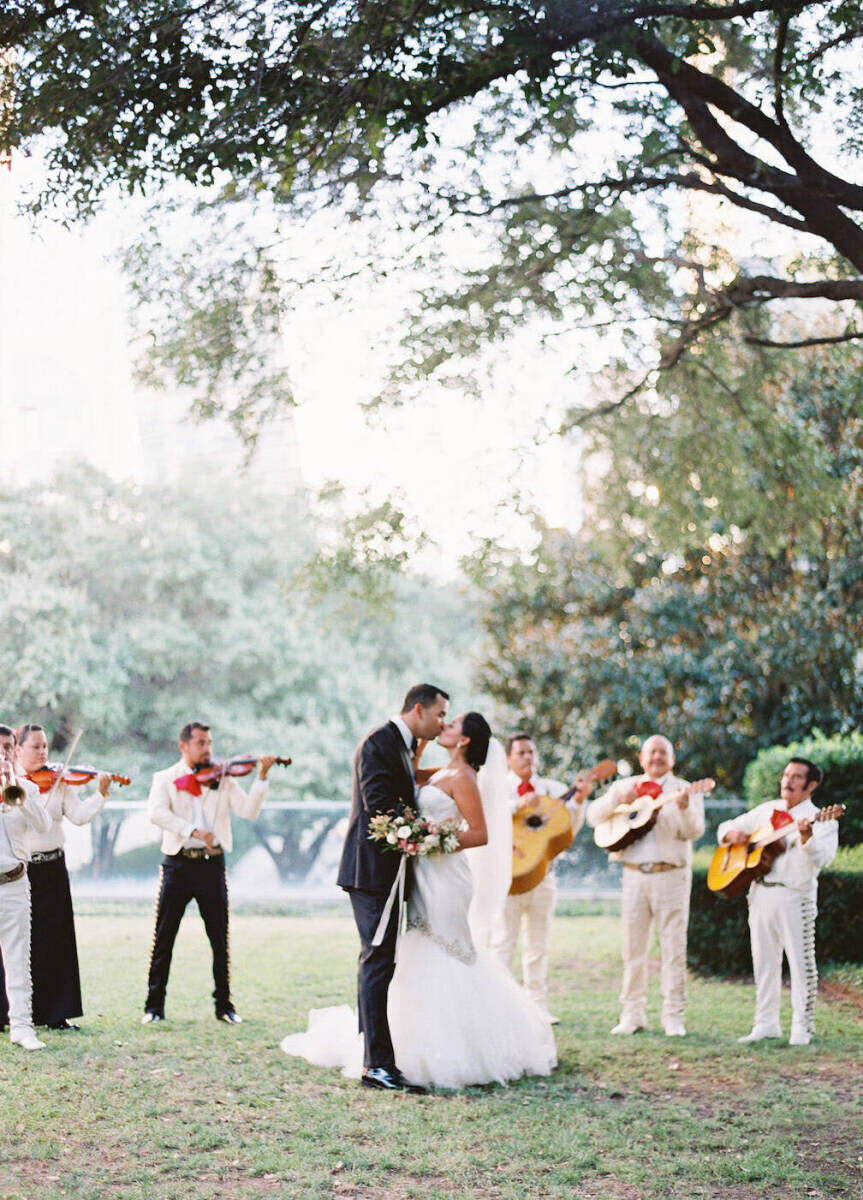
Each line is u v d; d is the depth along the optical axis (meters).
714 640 15.48
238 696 20.80
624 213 8.55
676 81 6.76
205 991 8.97
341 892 14.69
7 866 6.89
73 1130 5.59
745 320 10.16
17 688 18.75
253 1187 5.01
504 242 8.62
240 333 8.98
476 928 7.56
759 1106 6.35
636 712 15.29
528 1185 5.13
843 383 13.04
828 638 14.76
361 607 11.71
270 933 12.30
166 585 20.39
